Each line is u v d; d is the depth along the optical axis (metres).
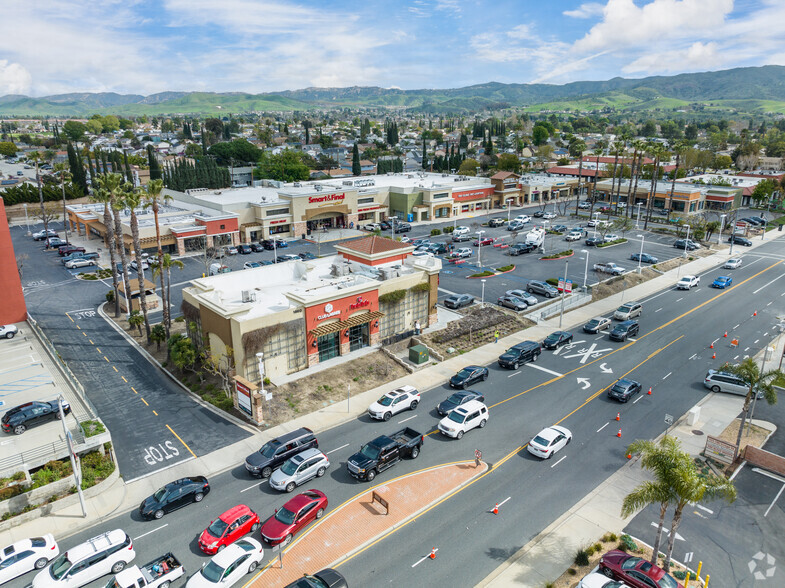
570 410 40.53
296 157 187.62
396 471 33.00
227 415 39.53
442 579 24.39
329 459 34.25
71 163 134.00
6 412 35.09
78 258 81.06
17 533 27.75
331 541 26.91
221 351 44.44
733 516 28.92
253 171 173.38
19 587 24.83
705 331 56.50
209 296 45.00
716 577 24.66
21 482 29.95
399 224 106.94
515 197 133.12
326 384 43.81
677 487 22.00
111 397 42.44
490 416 39.69
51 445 32.62
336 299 46.53
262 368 41.28
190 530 27.94
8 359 46.25
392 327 52.84
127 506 29.95
